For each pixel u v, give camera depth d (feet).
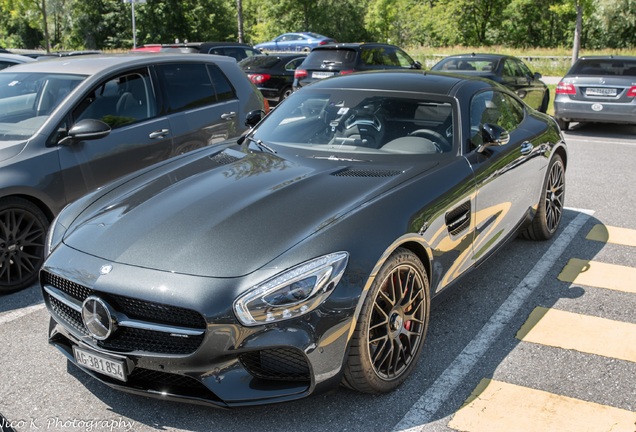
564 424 9.73
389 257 10.12
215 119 20.29
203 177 12.21
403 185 11.48
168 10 148.66
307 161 12.84
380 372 10.17
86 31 155.02
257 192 11.23
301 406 10.21
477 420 9.82
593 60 38.22
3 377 11.21
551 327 12.96
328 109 14.48
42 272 10.65
